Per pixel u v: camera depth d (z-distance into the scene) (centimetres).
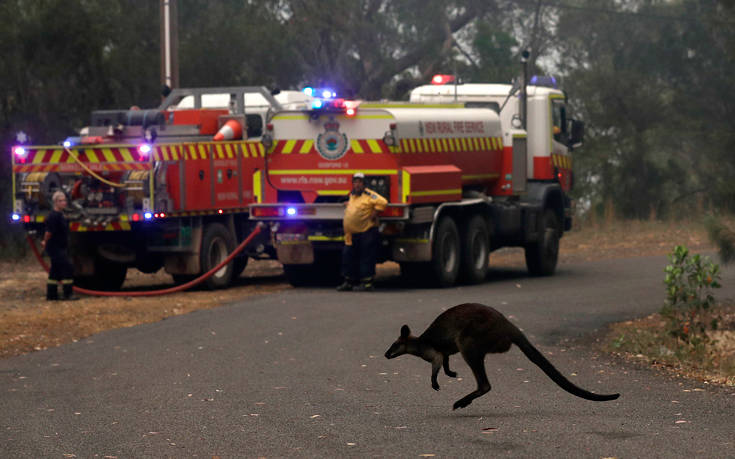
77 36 3759
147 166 2552
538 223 3138
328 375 1484
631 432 1098
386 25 5731
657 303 2358
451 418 1182
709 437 1071
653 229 4812
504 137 3081
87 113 3897
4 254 3572
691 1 5219
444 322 1162
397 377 1466
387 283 2909
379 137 2617
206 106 3219
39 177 2623
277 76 4991
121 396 1344
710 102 5272
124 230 2645
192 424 1166
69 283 2520
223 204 2833
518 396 1322
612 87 5375
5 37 3619
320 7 5300
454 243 2784
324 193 2692
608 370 1535
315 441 1073
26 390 1402
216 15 4781
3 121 3725
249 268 3559
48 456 1030
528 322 2053
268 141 2719
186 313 2209
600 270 3278
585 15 5669
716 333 1927
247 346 1756
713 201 1959
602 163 5306
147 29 4481
